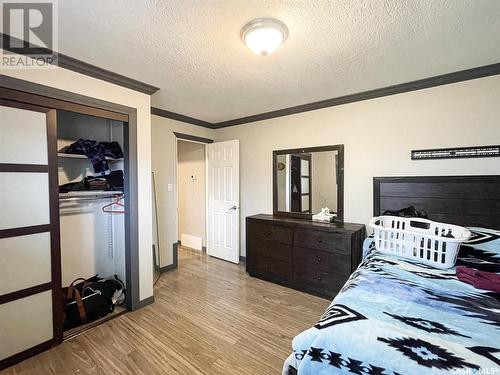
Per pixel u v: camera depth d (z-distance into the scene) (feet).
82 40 5.41
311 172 10.32
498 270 4.83
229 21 4.81
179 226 15.87
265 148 11.85
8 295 5.49
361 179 9.14
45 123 5.97
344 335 2.97
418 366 2.45
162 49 5.81
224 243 13.01
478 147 7.06
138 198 7.93
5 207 5.43
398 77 7.56
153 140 10.87
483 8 4.45
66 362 5.62
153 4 4.30
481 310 3.43
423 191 7.78
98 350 6.02
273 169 11.46
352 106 9.27
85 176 8.57
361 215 9.16
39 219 5.92
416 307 3.51
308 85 8.15
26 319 5.73
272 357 5.82
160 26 4.94
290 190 10.94
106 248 8.91
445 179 7.43
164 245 11.39
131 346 6.17
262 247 10.39
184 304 8.32
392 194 8.31
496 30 5.14
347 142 9.43
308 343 3.12
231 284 9.99
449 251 4.91
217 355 5.87
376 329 3.01
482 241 5.63
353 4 4.35
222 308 8.07
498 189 6.73
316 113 10.18
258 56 6.17
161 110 11.04
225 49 5.84
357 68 6.92
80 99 6.53
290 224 9.50
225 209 12.91
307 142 10.46
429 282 4.31
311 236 9.00
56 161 6.20
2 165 5.37
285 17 4.71
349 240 8.17
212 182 13.51
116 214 8.65
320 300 8.62
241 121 12.53
